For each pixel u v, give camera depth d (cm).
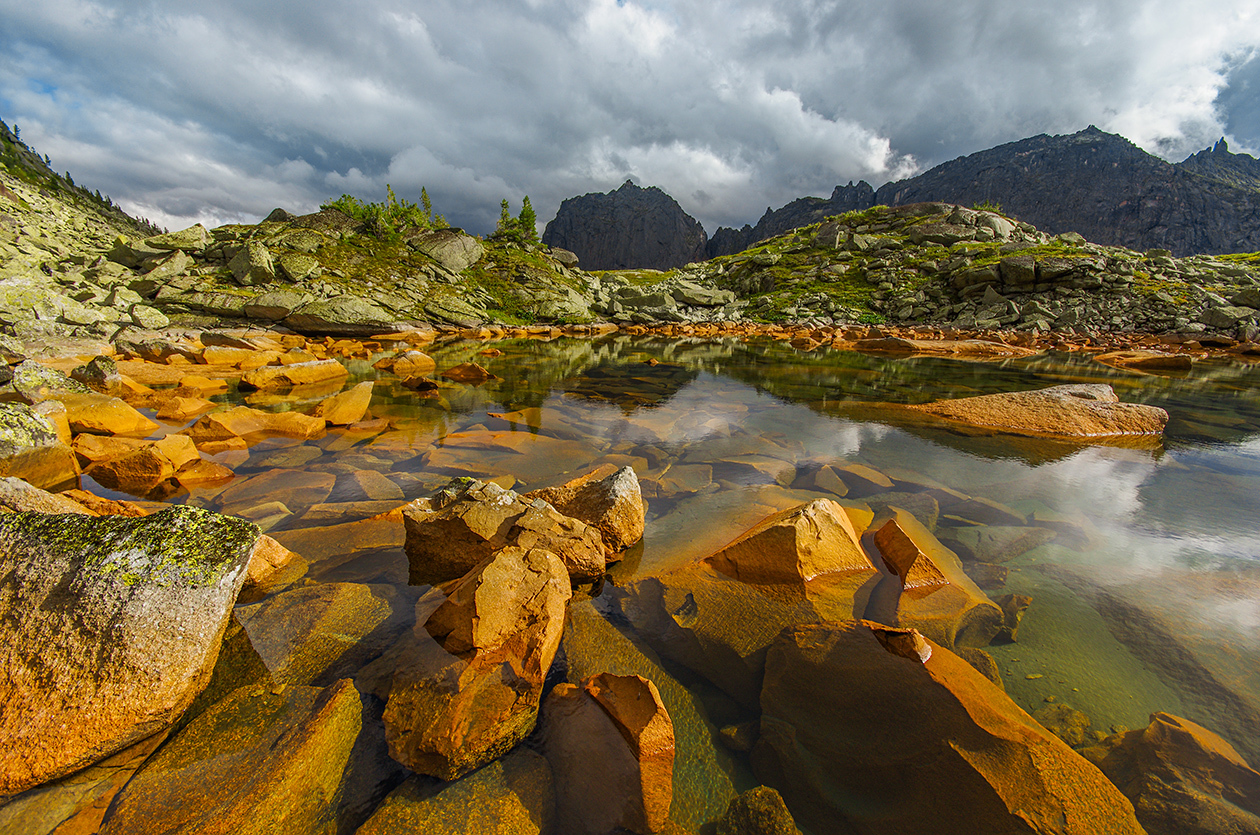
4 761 293
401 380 1884
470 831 272
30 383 1041
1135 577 552
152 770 303
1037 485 842
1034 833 268
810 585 505
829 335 4222
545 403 1541
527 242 8438
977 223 8406
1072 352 3281
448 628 406
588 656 405
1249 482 866
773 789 306
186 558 395
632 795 291
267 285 3972
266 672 382
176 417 1205
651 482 815
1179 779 305
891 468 917
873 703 357
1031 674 403
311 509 682
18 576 358
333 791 293
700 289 6750
